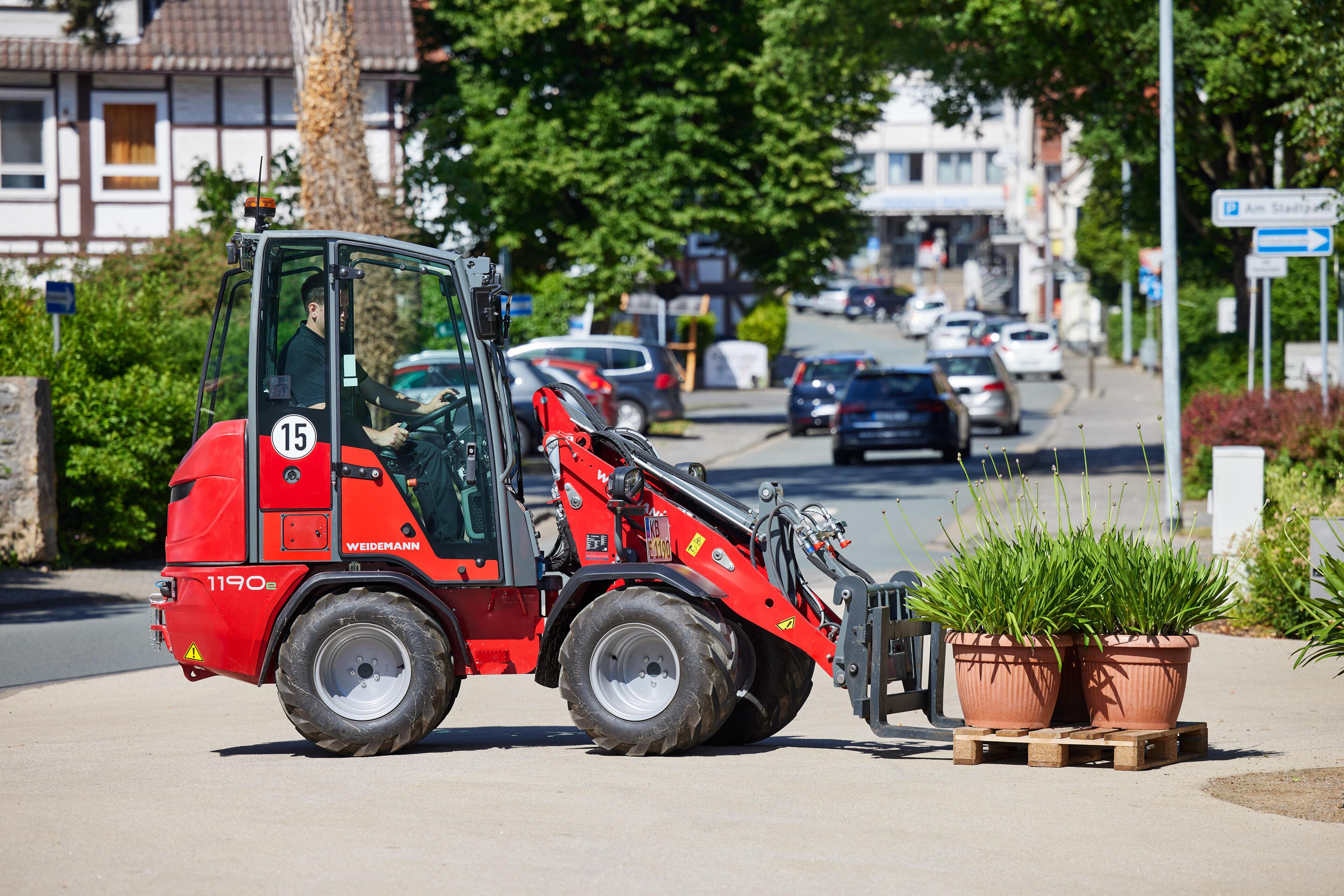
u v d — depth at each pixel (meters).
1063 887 12.20
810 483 57.12
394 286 29.17
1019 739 17.06
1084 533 17.58
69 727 21.39
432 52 91.06
